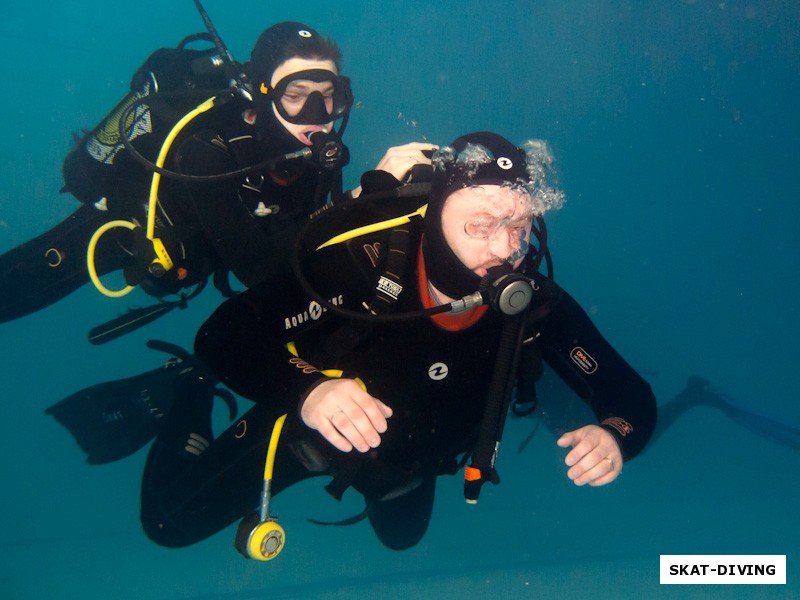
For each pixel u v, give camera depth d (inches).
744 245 304.3
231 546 127.1
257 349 62.8
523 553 137.6
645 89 403.5
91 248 106.3
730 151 398.3
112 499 128.8
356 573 126.3
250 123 103.6
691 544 146.6
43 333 149.8
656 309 240.4
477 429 76.7
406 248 61.4
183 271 106.2
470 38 327.0
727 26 456.8
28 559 114.4
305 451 78.6
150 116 107.7
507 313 56.0
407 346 65.7
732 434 192.4
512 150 57.8
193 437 107.2
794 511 163.5
